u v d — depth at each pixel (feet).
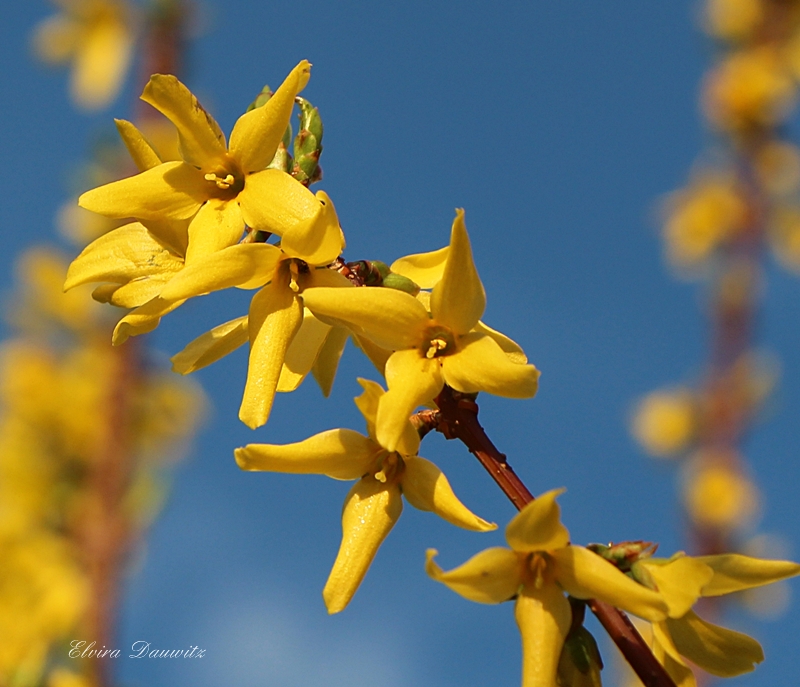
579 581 1.35
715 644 1.39
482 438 1.41
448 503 1.39
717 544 2.43
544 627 1.35
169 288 1.40
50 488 2.30
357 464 1.41
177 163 1.45
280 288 1.43
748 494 2.46
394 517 1.40
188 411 2.56
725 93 2.77
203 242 1.42
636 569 1.38
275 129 1.44
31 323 2.64
